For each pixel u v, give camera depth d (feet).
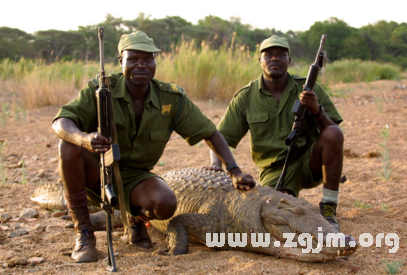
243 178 11.91
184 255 11.00
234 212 11.82
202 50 48.70
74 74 49.62
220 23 201.57
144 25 159.53
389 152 23.70
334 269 9.92
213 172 14.38
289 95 13.97
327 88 58.54
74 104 10.59
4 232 12.73
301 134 13.70
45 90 43.19
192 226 12.02
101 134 9.35
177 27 181.27
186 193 13.48
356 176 19.29
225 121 14.57
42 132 31.86
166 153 25.22
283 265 10.16
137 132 11.21
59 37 138.82
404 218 13.84
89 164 10.75
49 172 21.22
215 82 45.88
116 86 11.03
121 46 10.85
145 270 9.63
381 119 35.94
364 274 9.71
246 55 50.57
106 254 10.94
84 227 10.68
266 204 11.30
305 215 10.53
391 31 291.99
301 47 218.79
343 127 32.24
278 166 14.15
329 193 12.67
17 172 20.81
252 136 14.29
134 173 11.53
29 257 10.59
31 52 128.67
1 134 30.78
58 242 11.93
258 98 14.21
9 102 46.29
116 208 11.85
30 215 14.62
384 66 96.12
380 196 16.33
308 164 13.33
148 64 10.69
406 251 11.21
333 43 208.23
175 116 11.71
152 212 10.88
